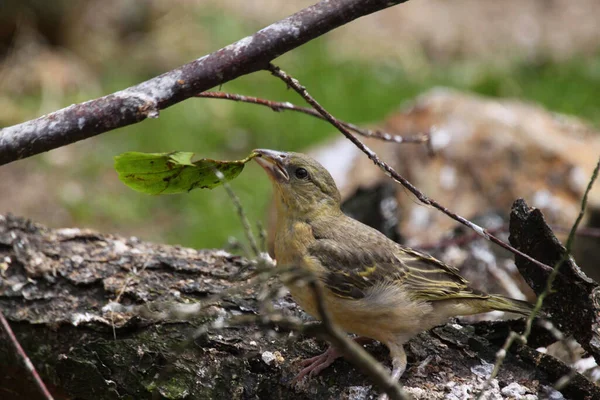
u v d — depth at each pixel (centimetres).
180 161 792
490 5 2531
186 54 2309
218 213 1764
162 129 2012
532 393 831
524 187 1473
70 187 1836
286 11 2484
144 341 910
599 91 2195
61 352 933
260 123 2038
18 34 2183
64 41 2238
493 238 814
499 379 855
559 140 1549
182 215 1792
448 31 2427
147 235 1731
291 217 937
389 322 868
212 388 870
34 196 1797
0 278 982
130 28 2362
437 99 1608
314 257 895
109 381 900
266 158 948
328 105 2091
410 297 874
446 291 880
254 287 978
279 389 863
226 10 2469
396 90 2164
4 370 952
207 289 976
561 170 1477
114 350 907
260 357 883
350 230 923
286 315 943
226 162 820
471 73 2248
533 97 2158
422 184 1496
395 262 891
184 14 2442
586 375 972
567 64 2300
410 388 834
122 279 986
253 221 1741
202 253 1046
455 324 945
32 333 945
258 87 2153
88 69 2222
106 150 1958
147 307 907
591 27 2442
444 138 1532
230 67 787
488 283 1248
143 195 1839
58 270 990
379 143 1566
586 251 1351
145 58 2284
